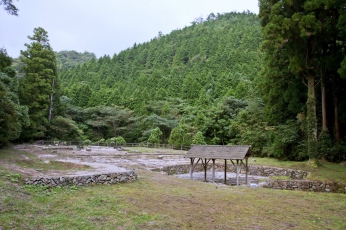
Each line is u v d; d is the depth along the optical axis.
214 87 51.44
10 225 4.88
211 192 9.62
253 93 34.44
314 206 8.51
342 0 14.55
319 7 16.00
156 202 7.58
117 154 23.47
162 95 52.28
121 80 68.12
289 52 18.72
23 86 28.39
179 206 7.44
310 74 18.95
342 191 13.09
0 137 16.80
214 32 83.31
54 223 5.34
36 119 28.92
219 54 64.31
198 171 21.77
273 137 23.83
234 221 6.59
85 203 6.77
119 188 8.80
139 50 90.62
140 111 46.94
